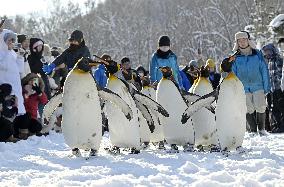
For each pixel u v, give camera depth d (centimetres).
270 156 1869
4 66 2745
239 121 1920
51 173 1548
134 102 1992
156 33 12812
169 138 2078
